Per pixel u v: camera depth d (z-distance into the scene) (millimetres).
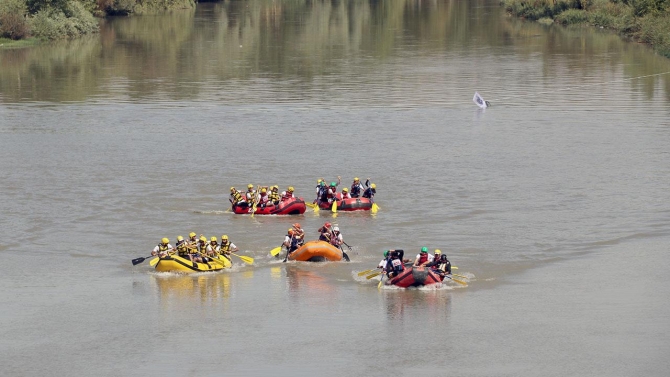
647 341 50438
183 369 47844
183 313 55281
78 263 64000
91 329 53000
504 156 93188
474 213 74562
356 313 55188
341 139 101125
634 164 89500
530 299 56906
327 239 65562
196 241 64125
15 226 71500
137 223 72500
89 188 82000
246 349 50188
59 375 47312
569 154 93875
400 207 76500
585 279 60062
